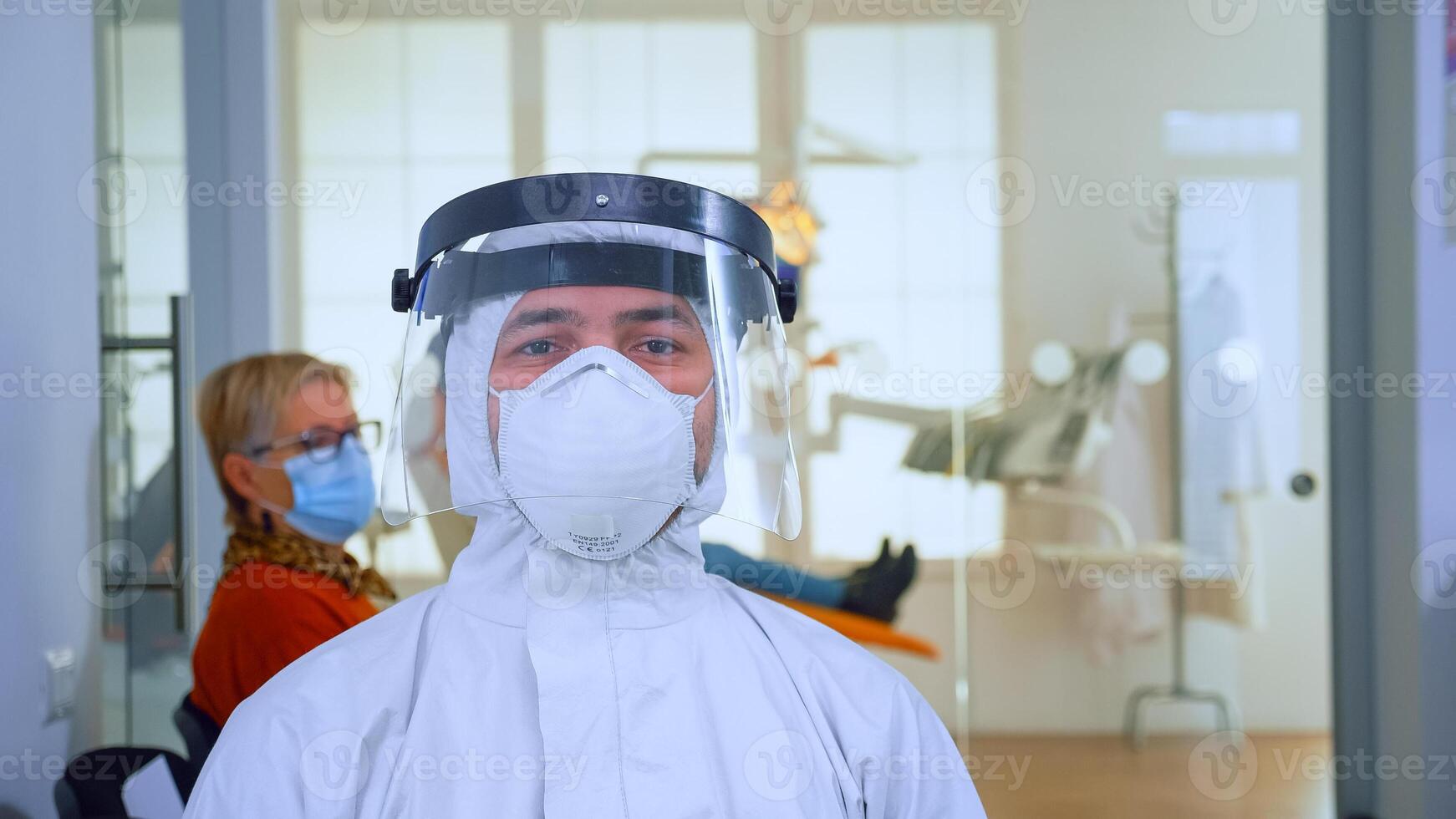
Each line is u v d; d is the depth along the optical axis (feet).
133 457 6.54
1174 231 8.73
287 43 8.63
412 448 2.90
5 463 4.33
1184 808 8.63
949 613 8.96
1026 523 8.94
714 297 2.87
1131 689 8.78
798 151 9.00
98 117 6.43
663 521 2.80
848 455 9.05
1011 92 8.92
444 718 2.66
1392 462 7.89
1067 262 8.89
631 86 8.91
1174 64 8.71
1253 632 8.58
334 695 2.65
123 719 6.36
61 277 4.84
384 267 8.70
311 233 8.66
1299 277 8.52
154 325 6.99
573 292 2.72
